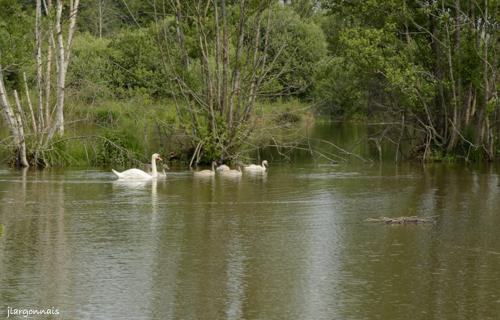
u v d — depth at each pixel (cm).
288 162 4166
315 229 2192
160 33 4409
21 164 3700
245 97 3928
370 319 1454
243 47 4228
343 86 5456
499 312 1491
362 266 1800
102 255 1883
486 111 3912
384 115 4778
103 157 3881
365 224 2269
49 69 3766
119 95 4738
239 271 1752
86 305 1527
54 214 2398
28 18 3672
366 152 4631
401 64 3991
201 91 4034
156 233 2125
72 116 4197
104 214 2403
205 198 2741
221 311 1495
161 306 1523
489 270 1769
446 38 4038
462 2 4075
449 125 4147
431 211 2483
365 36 3988
